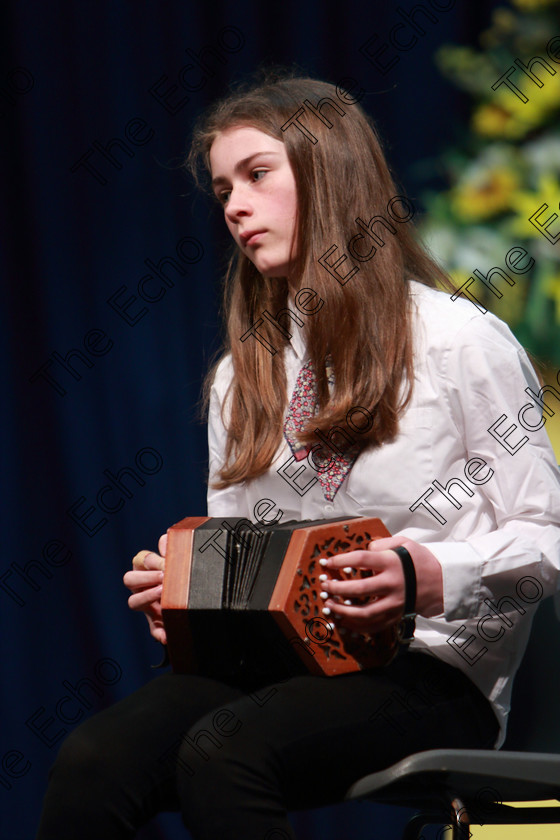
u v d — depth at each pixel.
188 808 3.87
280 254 5.13
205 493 8.75
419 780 4.15
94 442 8.78
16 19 8.69
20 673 8.72
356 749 4.09
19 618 8.74
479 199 8.12
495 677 4.70
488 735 4.68
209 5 8.65
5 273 8.83
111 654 8.70
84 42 8.72
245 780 3.83
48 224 8.77
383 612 4.14
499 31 8.28
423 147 8.45
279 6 8.59
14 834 8.56
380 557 4.14
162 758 4.11
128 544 8.76
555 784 3.90
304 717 4.02
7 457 8.78
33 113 8.73
